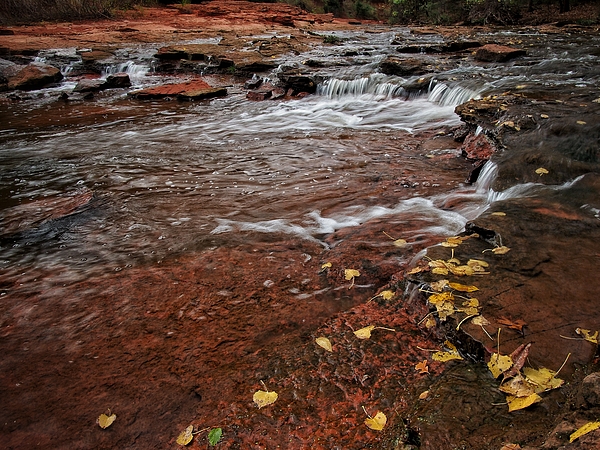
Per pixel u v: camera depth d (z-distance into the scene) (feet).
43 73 43.96
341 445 6.28
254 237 13.43
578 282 8.65
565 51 39.06
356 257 11.76
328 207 15.43
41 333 9.61
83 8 76.18
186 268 11.84
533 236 10.44
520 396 6.29
